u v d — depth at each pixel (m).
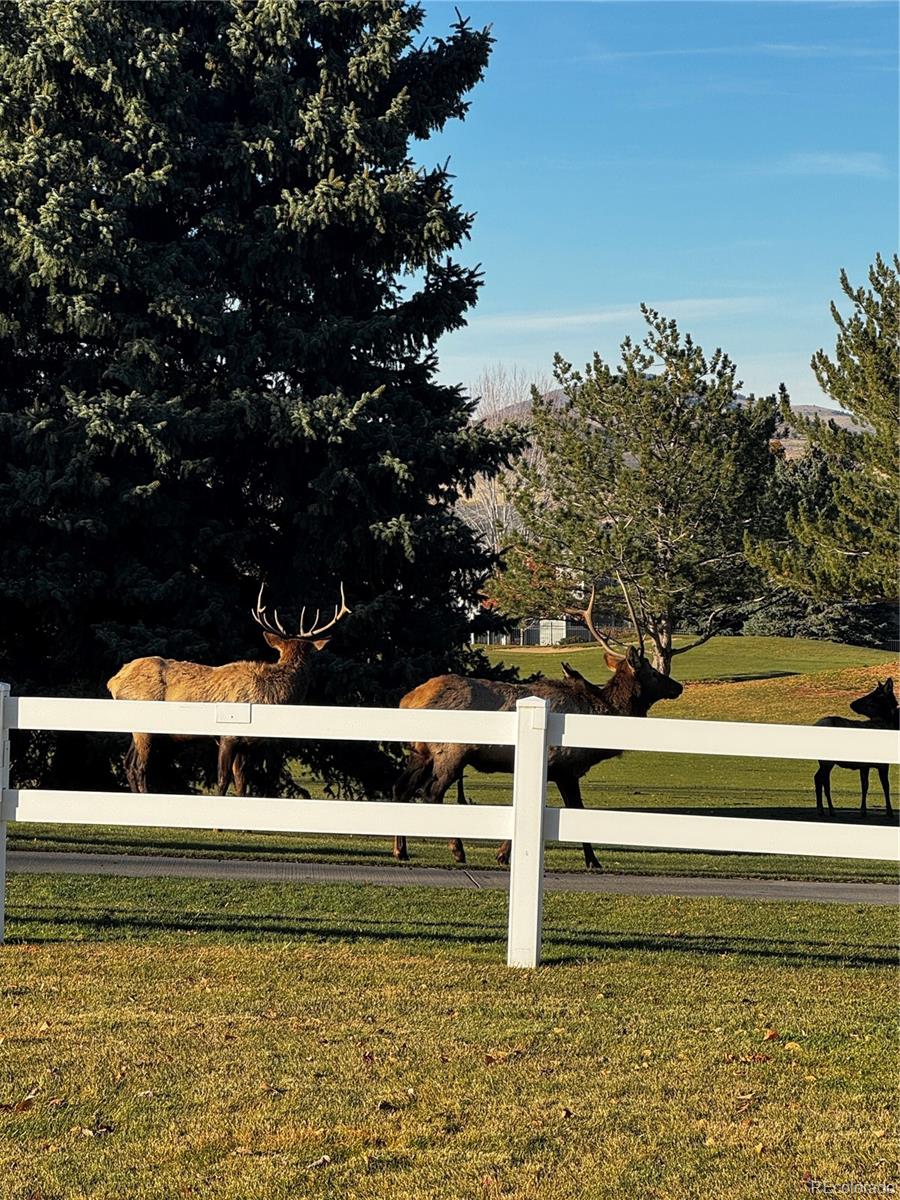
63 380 19.84
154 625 19.45
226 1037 5.48
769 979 6.69
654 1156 4.40
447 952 7.03
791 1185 4.20
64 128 19.66
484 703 12.37
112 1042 5.39
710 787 28.92
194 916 7.84
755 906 9.05
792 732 6.66
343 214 19.78
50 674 20.34
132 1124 4.60
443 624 20.56
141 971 6.45
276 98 20.03
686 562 43.06
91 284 18.39
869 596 35.41
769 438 43.88
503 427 20.36
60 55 18.95
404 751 20.89
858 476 36.19
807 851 6.70
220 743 14.61
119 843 11.44
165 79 19.19
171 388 20.20
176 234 20.78
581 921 8.20
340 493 19.36
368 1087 4.96
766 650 65.38
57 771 20.80
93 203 18.34
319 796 25.17
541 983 6.41
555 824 6.79
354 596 20.81
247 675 14.49
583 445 43.88
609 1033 5.64
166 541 19.45
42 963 6.57
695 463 42.84
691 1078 5.12
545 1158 4.37
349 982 6.34
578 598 45.59
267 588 20.69
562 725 6.80
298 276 20.44
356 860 10.95
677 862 12.39
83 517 18.22
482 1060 5.27
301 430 18.83
